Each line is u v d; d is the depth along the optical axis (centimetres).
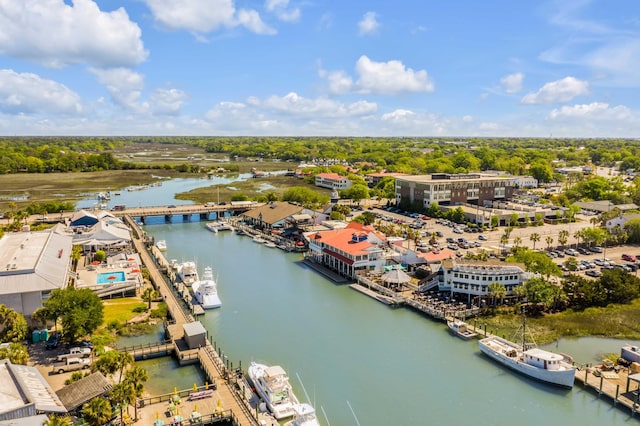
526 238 18188
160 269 14238
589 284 11569
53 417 5494
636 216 18662
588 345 9606
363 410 7419
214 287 11975
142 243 17612
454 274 11675
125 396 6462
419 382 8256
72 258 14175
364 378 8369
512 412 7412
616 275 11906
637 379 7469
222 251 17362
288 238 18650
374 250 13850
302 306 11812
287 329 10425
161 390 7881
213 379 8031
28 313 9688
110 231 16362
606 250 16350
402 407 7512
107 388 6744
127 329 10019
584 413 7406
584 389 8056
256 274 14488
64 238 14275
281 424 6994
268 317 11100
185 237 19750
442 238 18225
